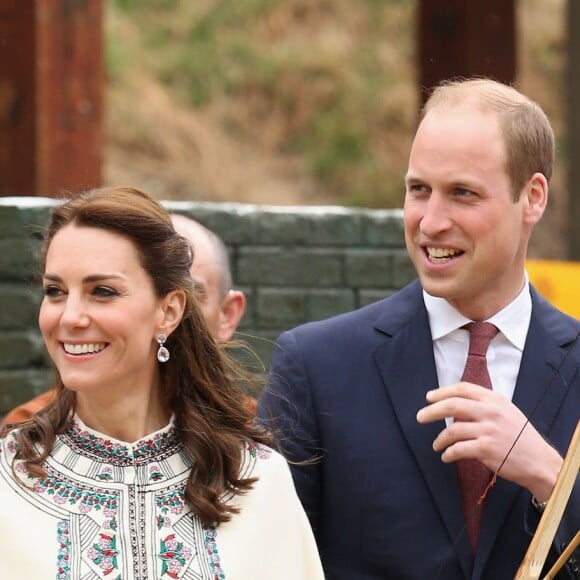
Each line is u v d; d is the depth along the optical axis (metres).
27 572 12.22
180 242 13.14
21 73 25.42
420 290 15.02
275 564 13.06
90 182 25.62
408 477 14.21
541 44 71.69
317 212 25.41
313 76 70.25
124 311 12.59
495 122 13.98
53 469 12.73
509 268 14.41
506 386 14.53
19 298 22.56
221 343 14.74
